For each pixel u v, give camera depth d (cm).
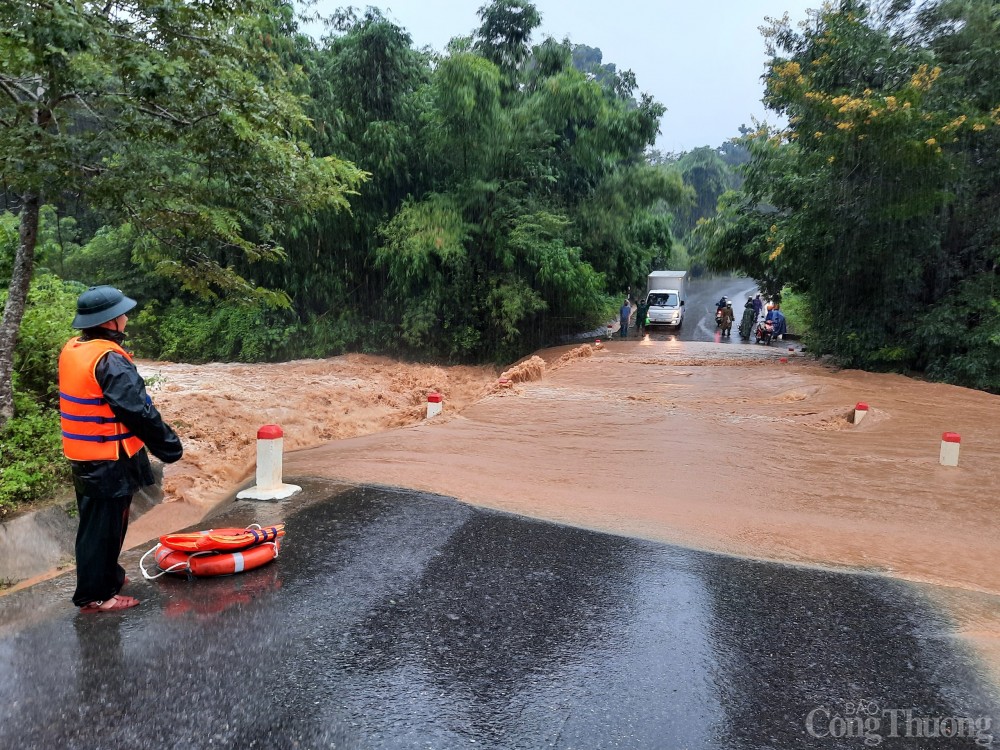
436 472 747
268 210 845
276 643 370
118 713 304
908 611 441
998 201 1639
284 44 1875
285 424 1212
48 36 556
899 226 1616
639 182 2592
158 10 652
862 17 1694
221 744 286
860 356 1748
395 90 2364
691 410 1172
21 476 635
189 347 2509
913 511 669
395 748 287
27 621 387
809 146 1719
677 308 3100
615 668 358
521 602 434
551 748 290
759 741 300
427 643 378
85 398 371
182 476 846
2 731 290
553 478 750
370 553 505
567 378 1554
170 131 706
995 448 921
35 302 946
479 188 2305
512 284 2412
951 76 1606
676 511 646
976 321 1647
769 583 481
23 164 643
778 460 853
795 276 1995
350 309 2567
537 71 2492
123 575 416
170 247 885
